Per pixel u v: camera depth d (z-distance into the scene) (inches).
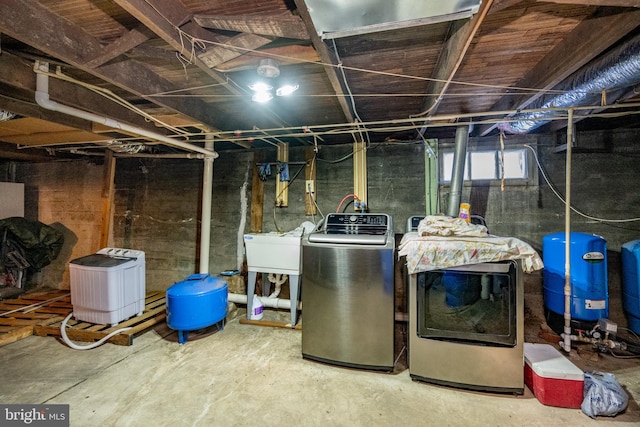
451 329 77.8
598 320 90.1
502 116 98.0
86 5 52.1
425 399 73.1
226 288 112.1
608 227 109.3
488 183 118.7
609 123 104.9
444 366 77.4
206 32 58.1
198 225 149.6
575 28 58.3
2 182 162.9
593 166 110.8
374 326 84.4
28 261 156.6
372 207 128.3
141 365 88.3
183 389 77.2
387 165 127.1
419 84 84.9
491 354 74.3
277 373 84.4
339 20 48.5
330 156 134.2
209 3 51.3
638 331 95.9
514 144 117.3
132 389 77.1
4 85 74.2
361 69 73.6
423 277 78.5
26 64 67.5
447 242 76.0
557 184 113.7
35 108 89.2
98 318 107.7
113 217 159.3
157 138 106.8
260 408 70.4
